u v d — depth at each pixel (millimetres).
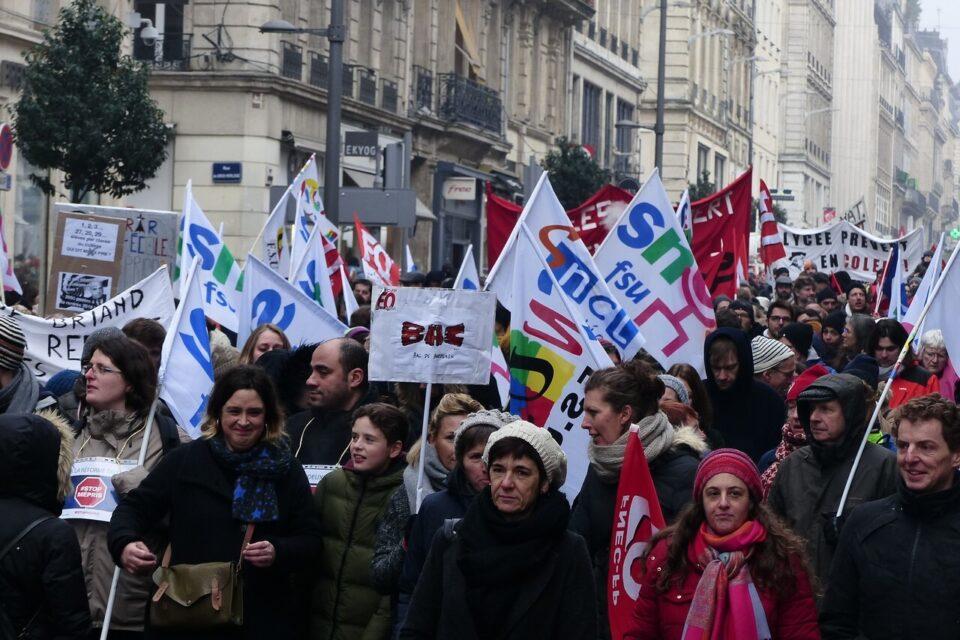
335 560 6832
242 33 30094
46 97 21422
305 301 10961
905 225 152250
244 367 6621
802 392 7090
